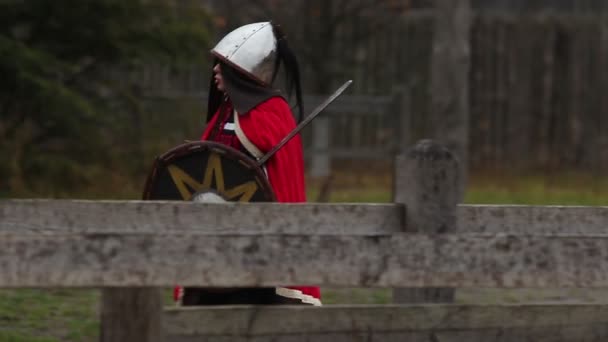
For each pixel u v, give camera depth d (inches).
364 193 1769.2
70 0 1546.5
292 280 514.9
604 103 2410.2
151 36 1621.6
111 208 569.6
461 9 1530.5
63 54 1615.4
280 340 608.1
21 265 494.0
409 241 523.8
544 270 532.7
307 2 2361.0
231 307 602.5
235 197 648.4
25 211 564.7
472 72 2386.8
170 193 651.5
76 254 497.7
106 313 534.0
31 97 1509.6
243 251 510.9
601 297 1055.6
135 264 501.4
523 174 2320.4
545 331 644.1
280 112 706.2
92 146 1648.6
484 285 528.7
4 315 887.7
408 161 569.0
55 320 884.0
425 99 2340.1
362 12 2397.9
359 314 614.9
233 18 2357.3
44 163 1577.3
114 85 1686.8
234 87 710.5
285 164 701.9
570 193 1854.1
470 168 2378.2
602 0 2773.1
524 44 2400.3
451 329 629.0
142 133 1724.9
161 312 540.4
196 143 648.4
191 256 506.3
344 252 518.9
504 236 530.0
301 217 579.8
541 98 2409.0
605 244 536.4
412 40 2368.4
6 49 1476.4
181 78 2140.7
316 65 2363.4
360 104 2197.3
